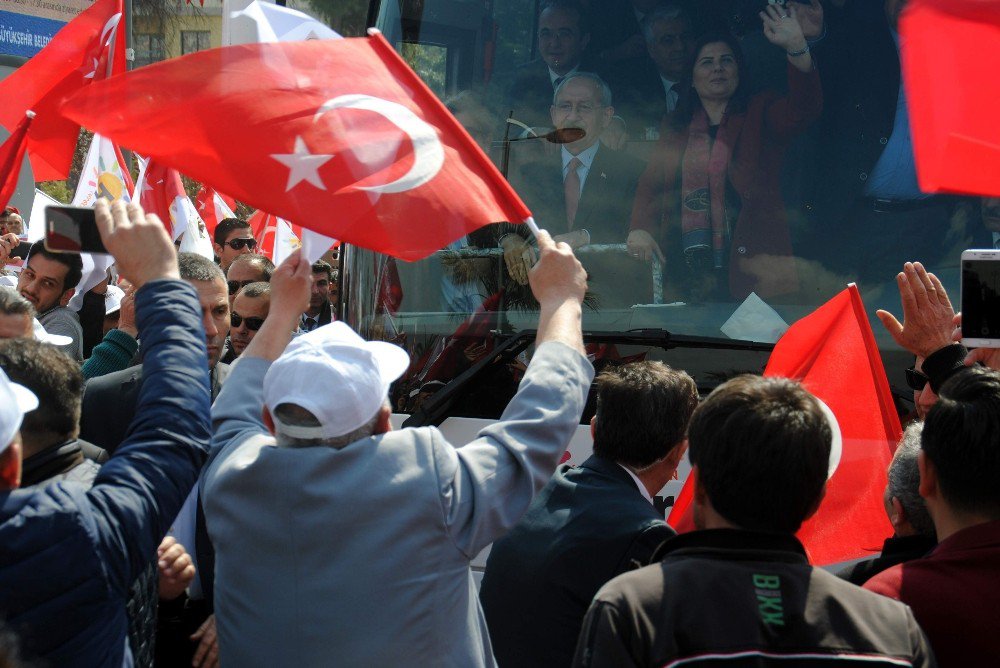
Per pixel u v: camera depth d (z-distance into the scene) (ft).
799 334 10.68
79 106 8.79
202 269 13.46
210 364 13.44
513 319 14.30
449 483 7.31
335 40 9.36
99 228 7.45
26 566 6.34
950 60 8.85
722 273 14.06
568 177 14.53
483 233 14.47
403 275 14.78
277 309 8.87
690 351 13.74
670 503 12.76
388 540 7.14
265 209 8.70
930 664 6.17
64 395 7.91
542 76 14.73
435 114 9.21
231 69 8.98
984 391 7.31
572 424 7.66
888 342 13.52
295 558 7.20
